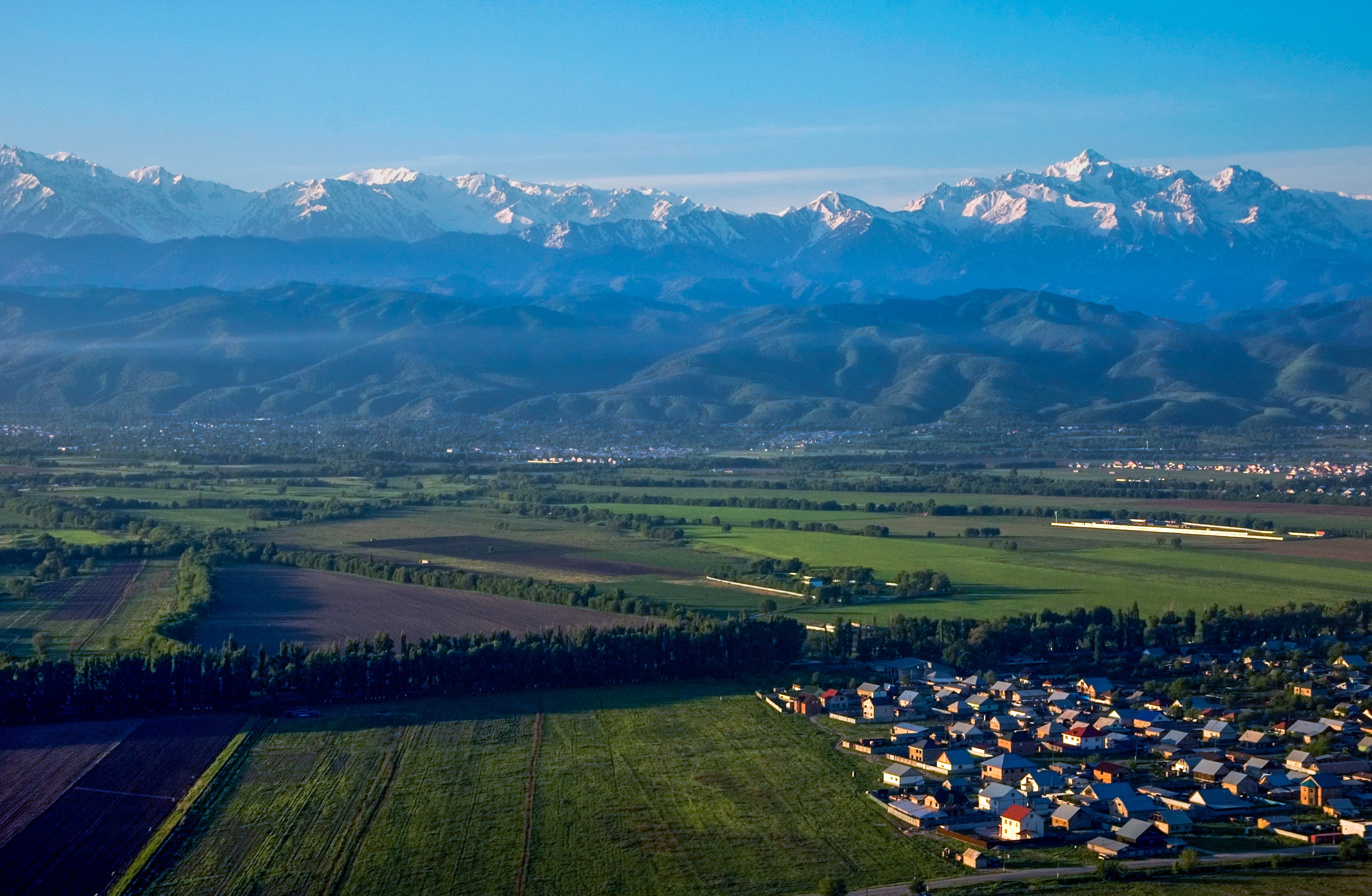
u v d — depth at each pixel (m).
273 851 189.62
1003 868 186.38
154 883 179.12
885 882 181.00
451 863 186.00
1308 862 187.25
